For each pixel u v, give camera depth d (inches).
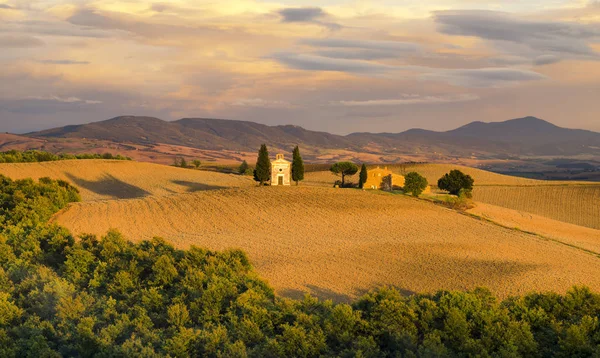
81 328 1406.3
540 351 1396.4
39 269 1920.5
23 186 3779.5
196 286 1823.3
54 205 3732.8
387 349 1449.3
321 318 1577.3
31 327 1432.1
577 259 2760.8
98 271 1989.4
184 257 2174.0
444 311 1590.8
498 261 2642.7
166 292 1840.6
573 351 1355.8
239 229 3535.9
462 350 1393.9
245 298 1686.8
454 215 4013.3
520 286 2202.3
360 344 1386.6
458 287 2220.7
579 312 1626.5
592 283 2273.6
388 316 1555.1
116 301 1720.0
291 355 1389.0
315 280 2327.8
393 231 3474.4
